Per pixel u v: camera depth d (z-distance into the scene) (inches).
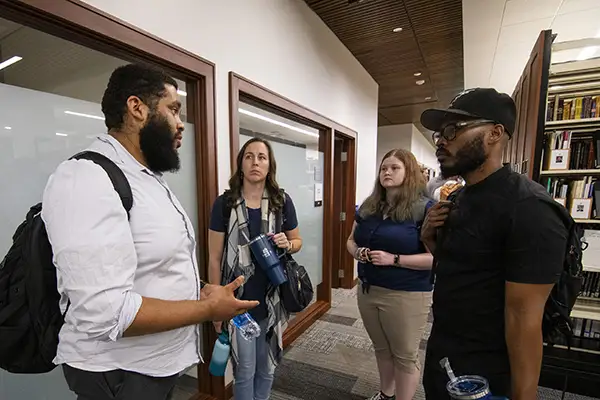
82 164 27.1
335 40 127.2
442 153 36.3
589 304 82.7
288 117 103.3
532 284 29.9
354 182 154.3
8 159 42.4
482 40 127.0
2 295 27.6
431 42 132.6
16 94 43.0
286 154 105.0
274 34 88.9
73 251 24.2
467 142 34.1
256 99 82.7
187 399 71.7
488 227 33.3
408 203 59.6
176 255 31.9
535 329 30.3
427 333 110.1
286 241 57.4
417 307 58.7
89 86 52.2
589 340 81.6
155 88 31.7
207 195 68.1
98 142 31.4
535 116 78.8
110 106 31.4
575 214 82.1
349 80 142.9
